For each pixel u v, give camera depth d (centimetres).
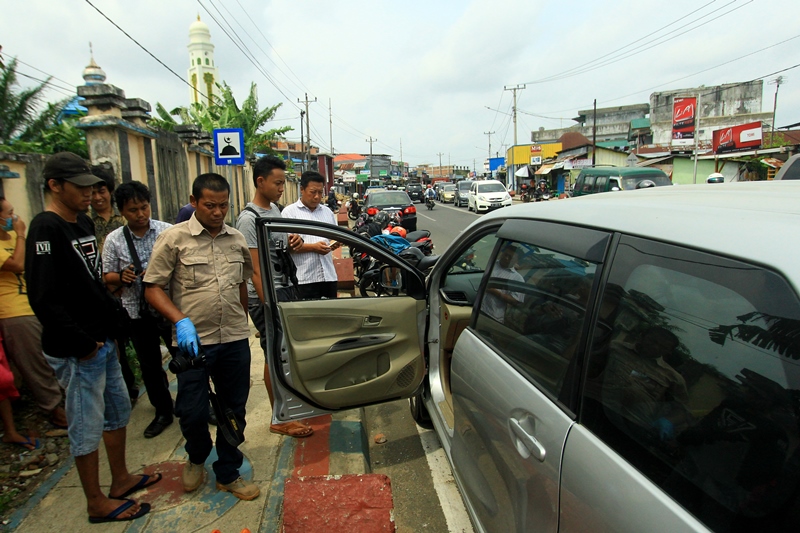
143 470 306
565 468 141
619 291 142
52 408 352
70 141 755
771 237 110
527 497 160
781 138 3059
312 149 4859
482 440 200
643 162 2688
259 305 343
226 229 275
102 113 614
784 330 99
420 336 308
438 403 303
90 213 447
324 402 279
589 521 128
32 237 221
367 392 290
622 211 158
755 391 102
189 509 269
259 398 410
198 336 260
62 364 237
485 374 202
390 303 295
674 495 111
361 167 7006
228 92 2095
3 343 334
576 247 165
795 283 99
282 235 356
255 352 527
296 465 311
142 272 338
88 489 253
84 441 244
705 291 118
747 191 158
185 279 263
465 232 283
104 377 250
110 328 254
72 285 234
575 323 156
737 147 2545
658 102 4597
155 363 345
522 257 203
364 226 1157
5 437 331
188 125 943
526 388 171
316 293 399
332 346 276
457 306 313
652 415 123
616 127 5453
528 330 184
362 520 245
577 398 146
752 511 97
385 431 386
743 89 4331
